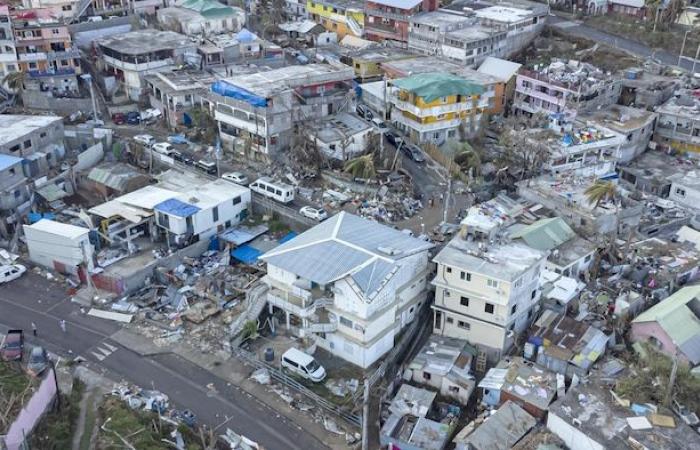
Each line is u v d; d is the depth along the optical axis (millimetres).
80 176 78875
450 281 55281
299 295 55656
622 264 65062
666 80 96750
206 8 115375
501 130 91062
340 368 54969
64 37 96125
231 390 52844
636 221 71750
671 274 63000
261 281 59844
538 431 47031
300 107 82625
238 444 47844
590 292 61531
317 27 120938
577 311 58938
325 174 78438
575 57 109062
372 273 53562
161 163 81938
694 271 64312
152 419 48656
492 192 77562
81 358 55125
